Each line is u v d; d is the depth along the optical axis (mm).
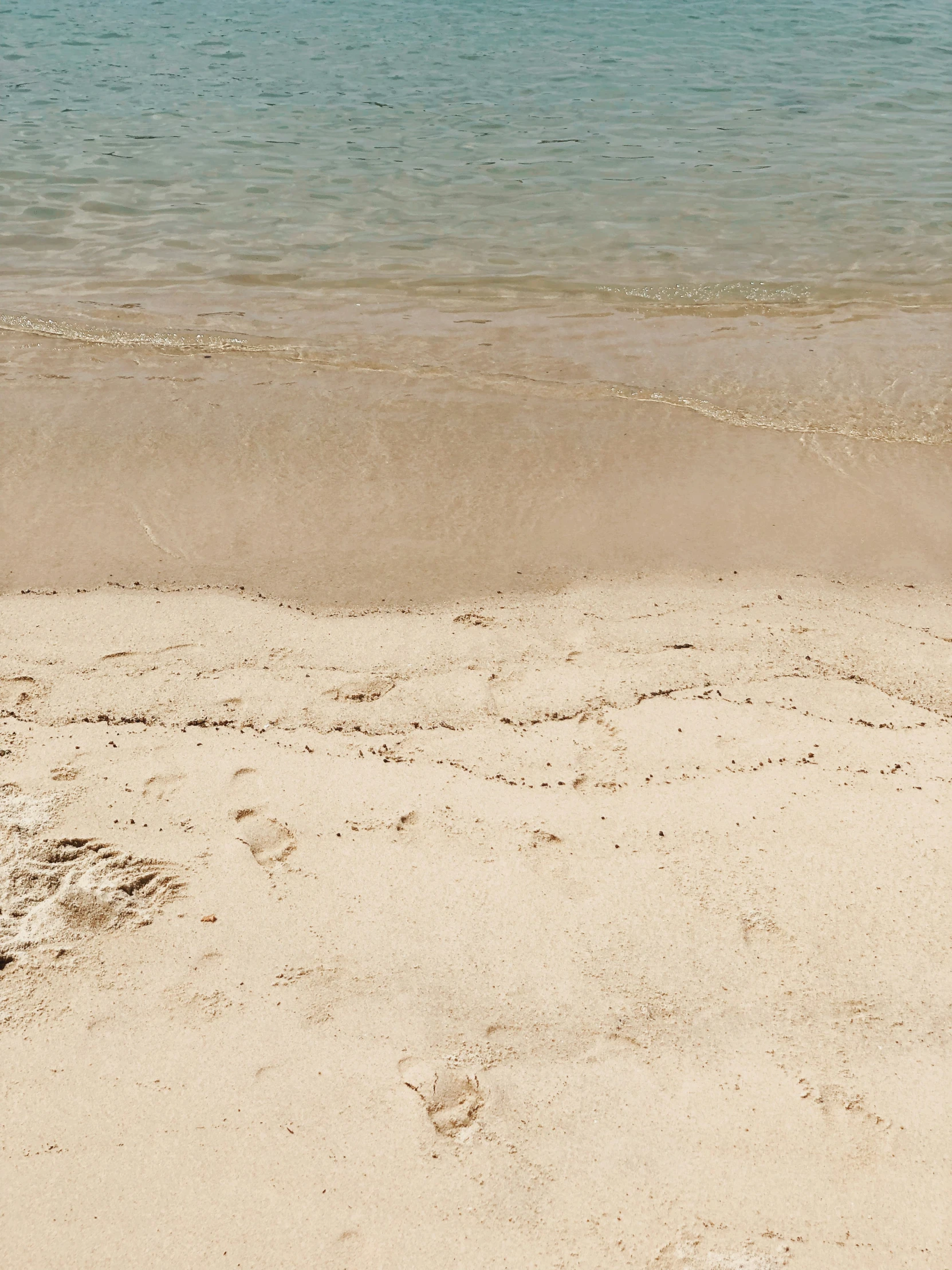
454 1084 3223
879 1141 3070
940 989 3500
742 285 9586
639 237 10570
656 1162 3029
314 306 9148
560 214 11094
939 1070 3262
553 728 4676
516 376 7969
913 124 13680
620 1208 2926
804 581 5848
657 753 4523
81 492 6465
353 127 13672
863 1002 3459
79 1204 2924
